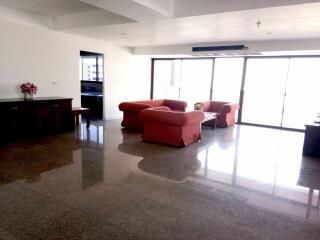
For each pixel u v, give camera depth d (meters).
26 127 5.14
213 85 8.59
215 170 3.74
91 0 3.35
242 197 2.89
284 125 7.54
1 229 2.14
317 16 4.01
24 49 5.50
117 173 3.48
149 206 2.61
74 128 6.18
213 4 3.86
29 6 5.00
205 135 6.16
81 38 6.77
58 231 2.13
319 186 3.28
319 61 7.16
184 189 3.05
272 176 3.58
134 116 6.37
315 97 7.46
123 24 4.98
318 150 4.54
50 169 3.54
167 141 5.02
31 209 2.47
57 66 6.27
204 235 2.15
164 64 9.62
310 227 2.32
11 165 3.65
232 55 7.49
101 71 8.10
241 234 2.18
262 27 4.89
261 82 7.96
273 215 2.51
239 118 8.07
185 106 7.80
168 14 4.10
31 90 5.40
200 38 6.48
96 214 2.42
